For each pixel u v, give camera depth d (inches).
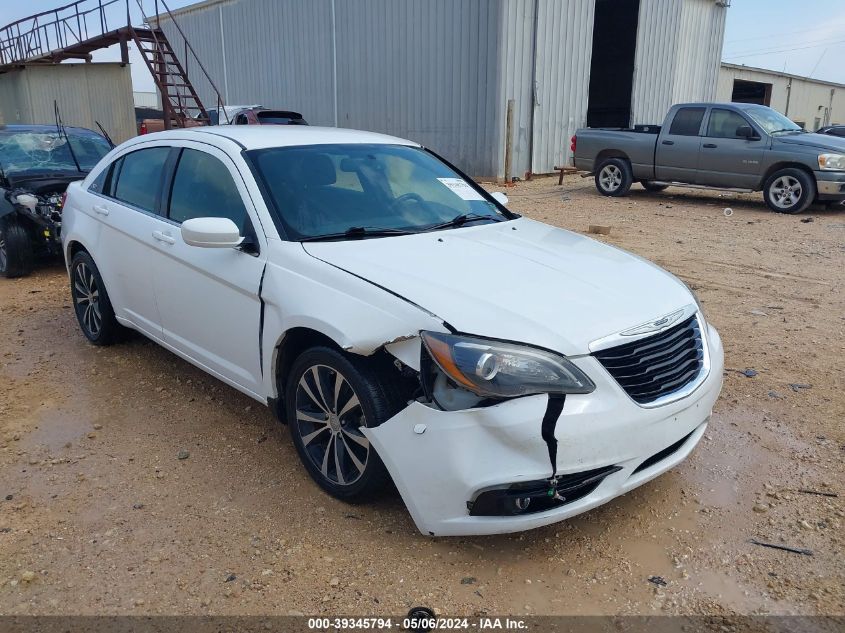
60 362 204.2
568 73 714.2
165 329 174.7
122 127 804.0
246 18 881.5
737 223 431.2
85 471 145.2
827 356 205.0
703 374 129.2
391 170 170.6
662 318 121.8
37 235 305.9
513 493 106.7
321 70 806.5
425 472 110.7
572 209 494.9
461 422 107.5
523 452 105.3
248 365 146.3
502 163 669.3
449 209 166.2
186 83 661.9
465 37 663.1
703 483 140.9
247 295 141.2
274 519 128.5
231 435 160.4
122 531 125.1
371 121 767.1
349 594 109.7
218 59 937.5
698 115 506.9
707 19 931.3
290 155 159.5
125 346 216.4
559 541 123.0
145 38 663.1
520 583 112.4
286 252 135.9
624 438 111.0
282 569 115.3
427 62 700.0
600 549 120.9
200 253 152.8
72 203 213.9
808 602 108.2
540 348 108.4
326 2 780.6
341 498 131.7
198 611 106.0
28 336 227.8
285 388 142.3
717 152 494.3
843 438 157.6
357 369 119.0
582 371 109.3
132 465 147.6
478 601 108.3
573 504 110.8
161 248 165.9
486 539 123.0
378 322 116.0
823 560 117.7
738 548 121.1
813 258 331.3
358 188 159.0
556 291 122.3
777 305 255.9
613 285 129.0
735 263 321.1
